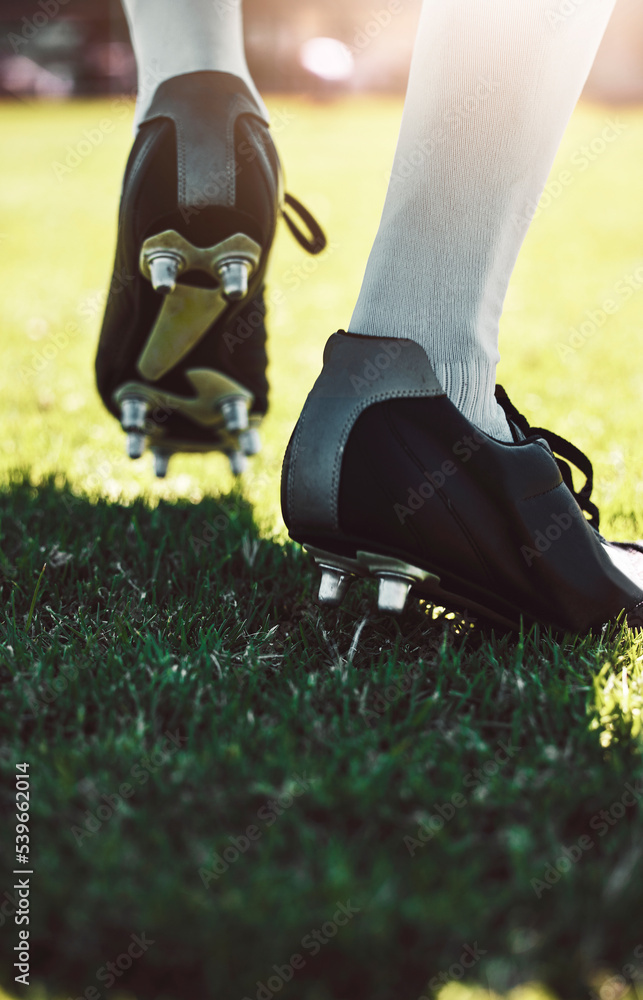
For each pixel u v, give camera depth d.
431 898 0.68
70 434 2.31
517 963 0.65
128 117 12.89
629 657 1.09
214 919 0.66
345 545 1.03
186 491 1.90
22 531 1.54
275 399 2.73
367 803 0.78
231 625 1.21
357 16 17.20
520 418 1.19
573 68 0.96
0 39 18.78
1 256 5.64
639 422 2.38
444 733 0.92
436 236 1.00
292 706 0.95
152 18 1.29
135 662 1.05
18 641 1.08
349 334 1.04
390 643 1.17
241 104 1.26
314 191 7.97
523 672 1.05
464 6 0.94
